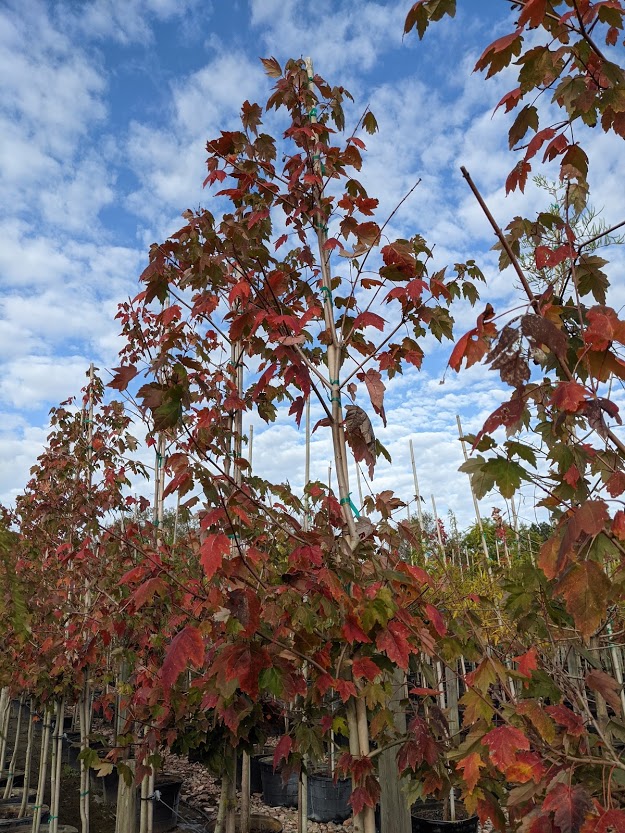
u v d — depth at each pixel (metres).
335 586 1.83
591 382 1.32
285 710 2.69
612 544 1.32
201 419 2.33
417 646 2.09
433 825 4.37
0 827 5.04
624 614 2.57
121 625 3.56
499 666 1.85
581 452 1.71
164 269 2.32
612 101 1.49
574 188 1.82
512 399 1.29
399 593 2.08
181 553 4.17
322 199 2.49
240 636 1.85
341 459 2.21
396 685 2.62
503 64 1.49
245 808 4.26
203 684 2.66
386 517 2.19
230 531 1.90
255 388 2.11
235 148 2.44
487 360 1.27
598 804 1.41
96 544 4.63
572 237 1.64
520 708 1.66
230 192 2.38
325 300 2.37
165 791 5.03
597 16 1.38
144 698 3.12
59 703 4.66
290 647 1.94
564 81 1.57
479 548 6.64
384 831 3.53
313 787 5.23
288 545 2.60
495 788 1.92
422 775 2.10
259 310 2.20
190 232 2.26
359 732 2.03
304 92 2.50
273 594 1.97
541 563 1.42
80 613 4.20
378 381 2.19
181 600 3.02
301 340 2.00
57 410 5.21
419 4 1.59
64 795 6.09
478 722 1.81
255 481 2.91
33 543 5.10
